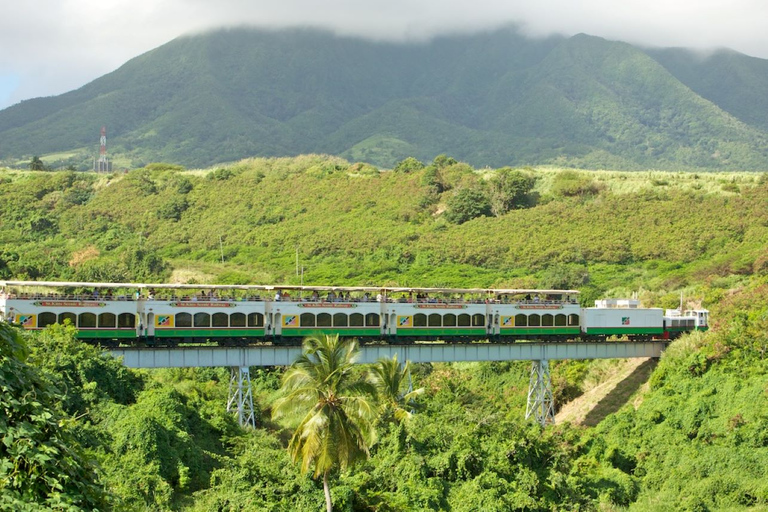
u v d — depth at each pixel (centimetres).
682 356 7962
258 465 4966
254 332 7019
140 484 4366
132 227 17312
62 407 4950
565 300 8400
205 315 6881
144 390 5906
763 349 7462
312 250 15288
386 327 7500
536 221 15612
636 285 12400
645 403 7488
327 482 4578
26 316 6397
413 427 5841
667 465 6450
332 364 4266
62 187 19312
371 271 13862
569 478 5781
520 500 5178
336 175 19750
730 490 5794
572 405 8762
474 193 16700
